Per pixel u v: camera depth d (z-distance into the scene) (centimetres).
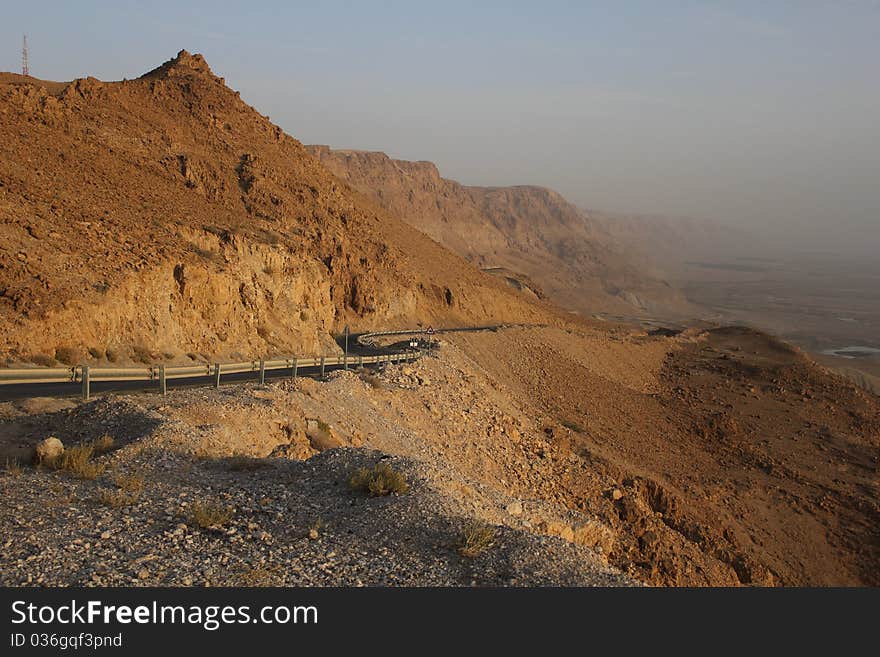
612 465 3800
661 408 6988
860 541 4381
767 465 5553
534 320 11600
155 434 1475
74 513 1080
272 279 4350
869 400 8100
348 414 2534
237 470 1367
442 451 2938
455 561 978
